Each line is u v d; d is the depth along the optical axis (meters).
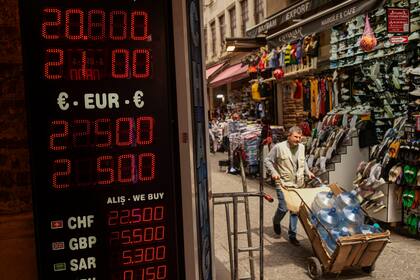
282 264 5.61
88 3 2.36
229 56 22.16
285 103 13.70
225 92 24.50
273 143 11.68
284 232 7.02
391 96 7.63
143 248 2.52
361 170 7.25
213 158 17.28
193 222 2.59
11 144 2.50
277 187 6.54
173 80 2.52
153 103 2.48
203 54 2.99
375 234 4.77
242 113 17.45
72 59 2.35
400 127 6.70
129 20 2.43
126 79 2.44
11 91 2.48
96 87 2.39
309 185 7.25
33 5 2.29
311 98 10.48
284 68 11.50
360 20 8.21
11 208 2.52
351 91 8.98
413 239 6.40
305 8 8.89
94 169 2.41
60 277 2.39
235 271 4.07
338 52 8.98
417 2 6.81
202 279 2.72
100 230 2.44
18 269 2.53
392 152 6.54
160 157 2.51
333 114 8.95
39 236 2.35
